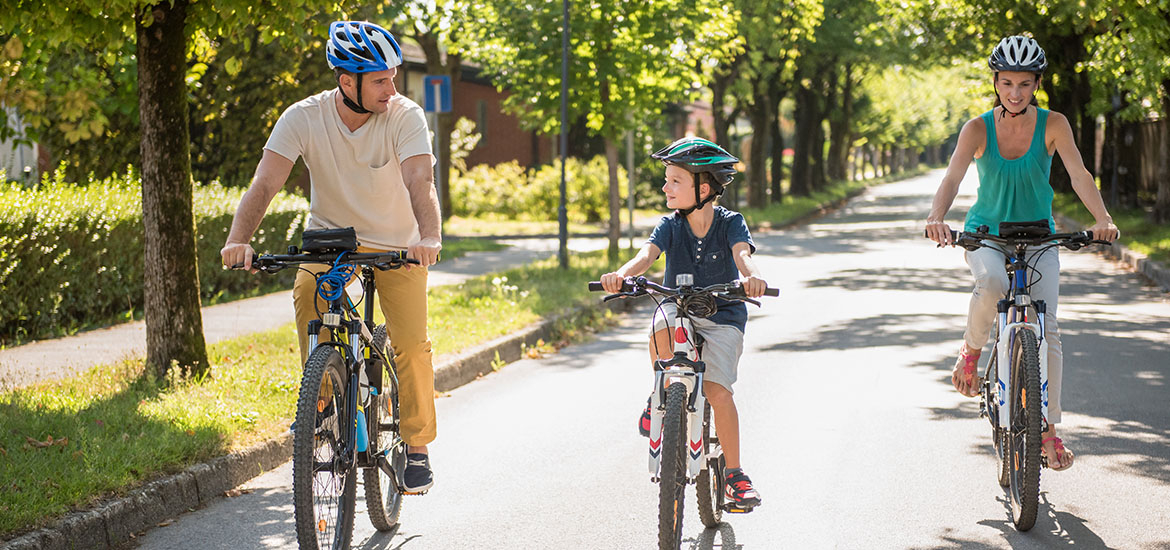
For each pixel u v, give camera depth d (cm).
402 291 634
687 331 582
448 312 1557
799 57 5088
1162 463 798
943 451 842
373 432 623
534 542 644
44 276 1320
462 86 5016
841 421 947
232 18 982
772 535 651
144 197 1009
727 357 600
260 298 1769
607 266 2275
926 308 1703
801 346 1364
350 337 582
